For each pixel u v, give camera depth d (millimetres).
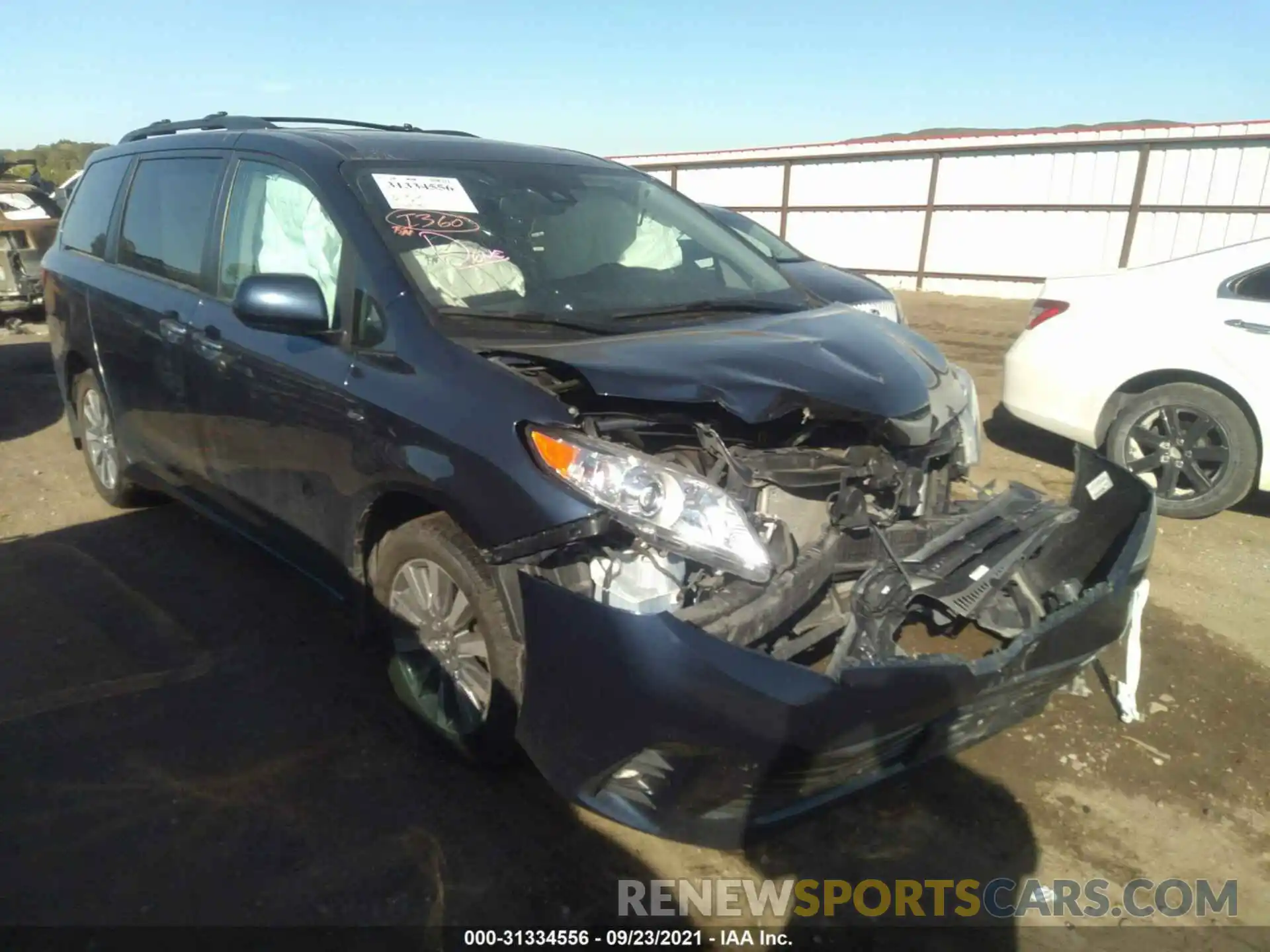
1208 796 3020
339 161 3354
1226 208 14609
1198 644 3926
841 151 18125
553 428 2516
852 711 2299
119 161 4723
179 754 3061
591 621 2350
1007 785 3039
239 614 3941
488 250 3242
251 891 2520
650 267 3551
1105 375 5391
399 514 3072
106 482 4996
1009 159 16391
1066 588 3115
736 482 2590
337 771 2994
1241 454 5031
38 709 3279
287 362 3213
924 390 2947
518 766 2967
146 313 4051
